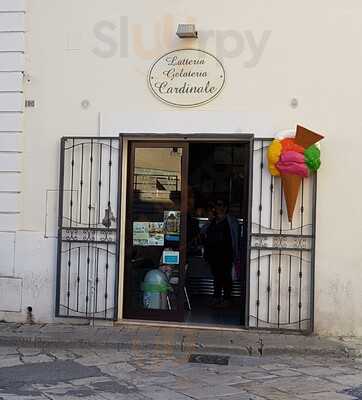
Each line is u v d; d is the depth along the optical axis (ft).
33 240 27.68
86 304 27.12
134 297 27.76
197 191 30.73
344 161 25.57
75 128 27.50
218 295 30.73
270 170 25.54
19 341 24.77
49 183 27.71
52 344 24.54
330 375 20.88
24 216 27.86
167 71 26.81
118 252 26.99
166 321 27.43
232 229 30.40
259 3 26.18
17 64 27.81
